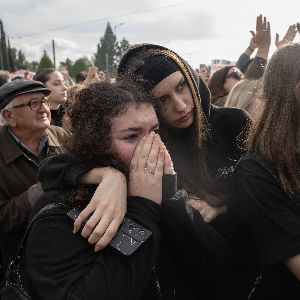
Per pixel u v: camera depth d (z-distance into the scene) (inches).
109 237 46.2
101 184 49.6
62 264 47.1
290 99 54.8
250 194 55.7
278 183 54.6
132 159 52.3
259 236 55.8
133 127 52.0
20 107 104.0
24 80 108.1
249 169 56.5
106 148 52.2
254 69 125.7
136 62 68.6
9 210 94.3
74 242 48.2
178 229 52.1
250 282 60.7
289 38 120.8
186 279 57.7
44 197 54.5
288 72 54.9
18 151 104.2
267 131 56.1
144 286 47.7
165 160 52.7
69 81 352.5
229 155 73.3
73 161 54.2
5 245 97.7
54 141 112.7
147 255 47.8
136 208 50.1
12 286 54.8
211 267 56.0
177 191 55.5
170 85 66.2
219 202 64.3
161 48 71.1
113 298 44.9
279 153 54.5
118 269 46.1
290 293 56.7
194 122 69.5
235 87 123.6
